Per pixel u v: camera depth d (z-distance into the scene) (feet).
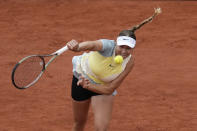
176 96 95.91
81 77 59.11
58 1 181.68
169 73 108.88
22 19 159.02
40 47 130.62
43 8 172.35
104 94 61.87
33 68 61.82
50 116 85.97
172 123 83.41
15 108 89.30
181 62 116.88
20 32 144.87
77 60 64.03
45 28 148.97
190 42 133.90
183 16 161.07
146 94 96.63
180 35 140.87
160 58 119.55
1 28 148.87
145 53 123.54
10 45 131.64
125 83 102.32
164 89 99.45
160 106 90.84
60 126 81.97
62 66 112.37
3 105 90.68
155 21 155.12
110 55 58.54
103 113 61.93
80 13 165.89
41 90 98.22
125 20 157.69
